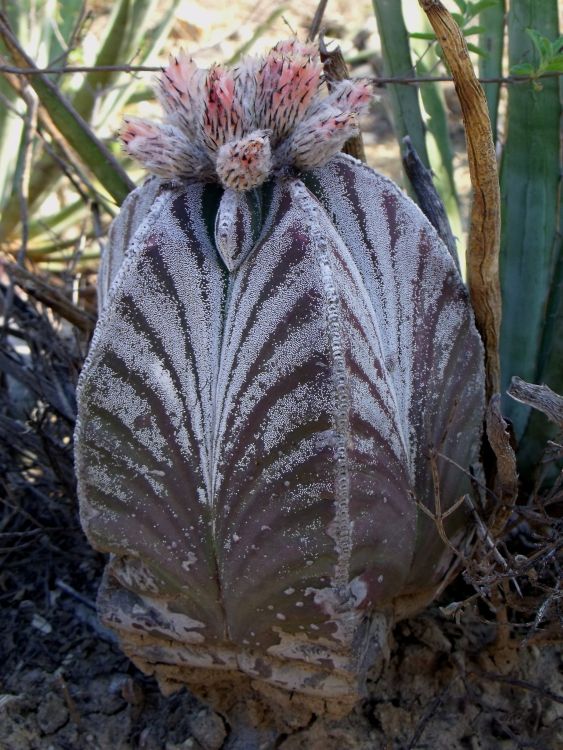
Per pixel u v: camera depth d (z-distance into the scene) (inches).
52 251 43.6
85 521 21.0
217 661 21.9
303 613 20.2
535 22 27.5
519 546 26.0
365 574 20.4
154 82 20.8
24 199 31.4
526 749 23.8
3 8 30.2
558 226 28.0
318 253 19.0
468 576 21.7
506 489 22.1
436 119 30.3
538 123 26.8
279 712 23.2
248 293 19.5
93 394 20.1
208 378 19.9
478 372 21.9
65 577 28.2
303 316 19.0
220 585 20.6
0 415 30.1
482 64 29.1
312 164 20.1
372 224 20.7
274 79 19.8
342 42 56.1
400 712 23.9
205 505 20.2
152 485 20.4
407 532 20.9
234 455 19.7
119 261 22.0
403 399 20.8
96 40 46.9
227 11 59.6
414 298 21.0
